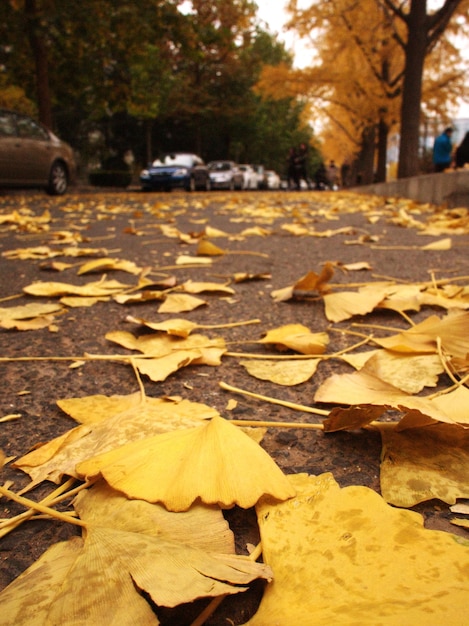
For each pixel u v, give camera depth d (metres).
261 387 1.55
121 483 0.85
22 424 1.35
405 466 0.99
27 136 11.49
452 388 1.29
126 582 0.65
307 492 0.87
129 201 11.81
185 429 1.00
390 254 3.94
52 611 0.62
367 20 18.22
